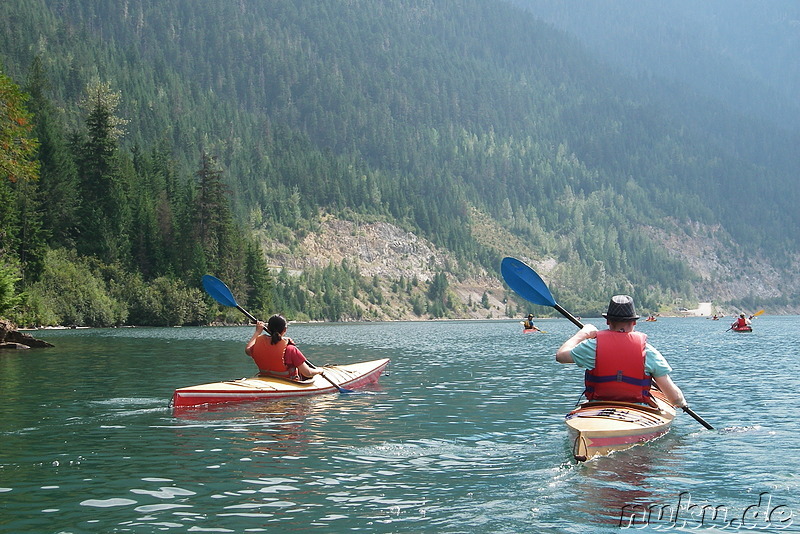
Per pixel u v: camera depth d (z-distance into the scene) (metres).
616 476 7.86
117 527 6.20
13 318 48.16
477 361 25.17
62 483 7.59
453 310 193.62
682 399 9.88
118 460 8.62
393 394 14.97
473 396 14.68
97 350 30.27
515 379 18.36
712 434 10.21
